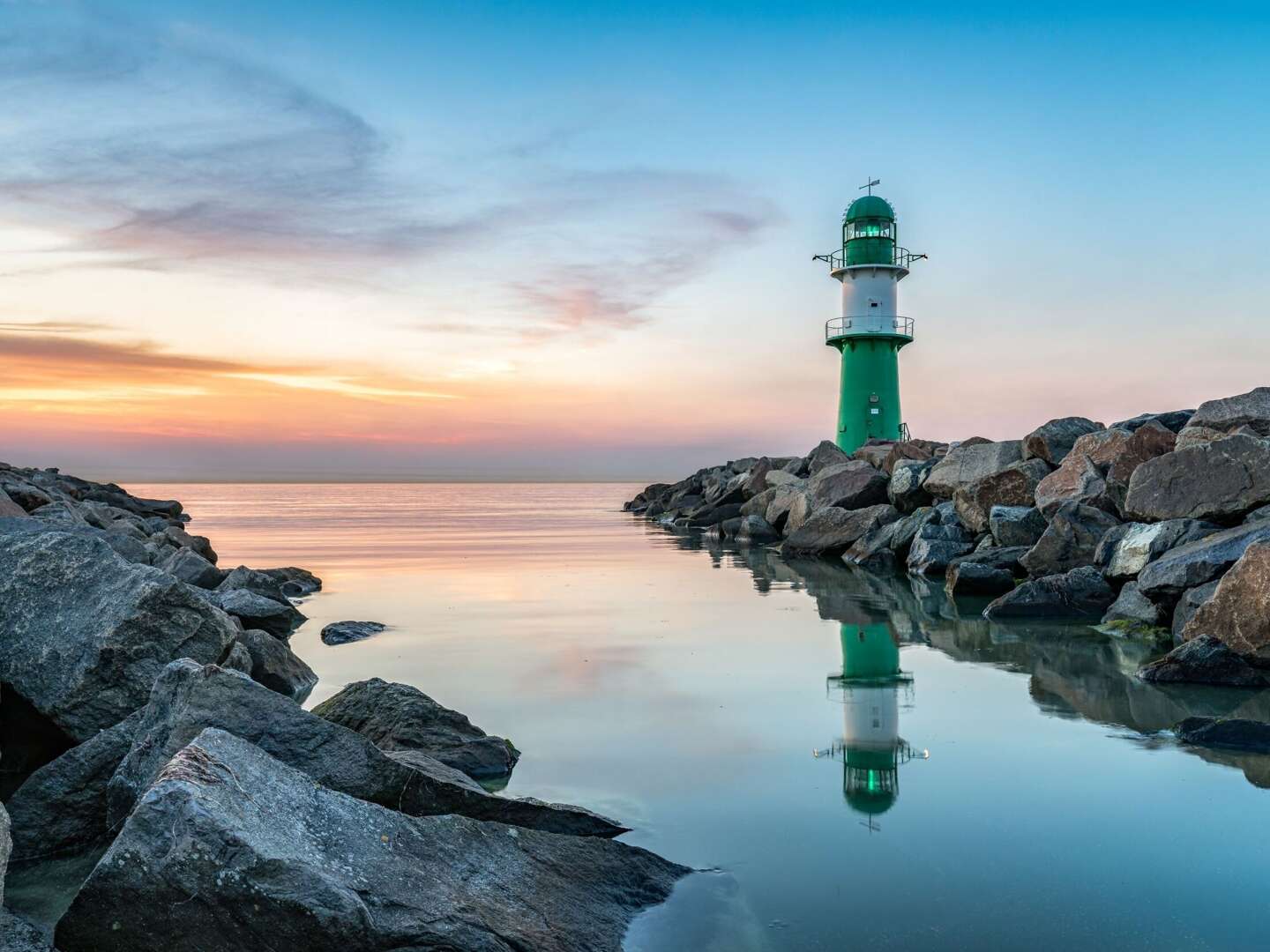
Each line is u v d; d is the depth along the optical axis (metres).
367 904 5.12
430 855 5.80
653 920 5.92
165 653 8.41
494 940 5.25
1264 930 5.69
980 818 7.48
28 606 8.43
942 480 26.77
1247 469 16.22
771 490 39.06
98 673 8.11
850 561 27.02
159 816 5.02
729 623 16.61
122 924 4.89
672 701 11.16
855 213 49.03
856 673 12.62
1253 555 12.09
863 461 34.34
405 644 14.66
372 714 9.28
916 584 22.28
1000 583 19.98
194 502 91.12
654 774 8.56
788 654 13.88
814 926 5.81
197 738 5.73
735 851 6.89
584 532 43.84
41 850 6.79
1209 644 12.05
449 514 64.06
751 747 9.38
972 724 10.15
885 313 49.22
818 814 7.59
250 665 9.52
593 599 19.89
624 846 6.63
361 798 6.73
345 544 35.97
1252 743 9.25
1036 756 9.02
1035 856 6.77
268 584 17.34
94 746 7.23
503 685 11.93
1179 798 7.86
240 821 5.12
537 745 9.45
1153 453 19.48
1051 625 16.30
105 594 8.52
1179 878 6.38
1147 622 15.32
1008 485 23.12
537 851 6.28
